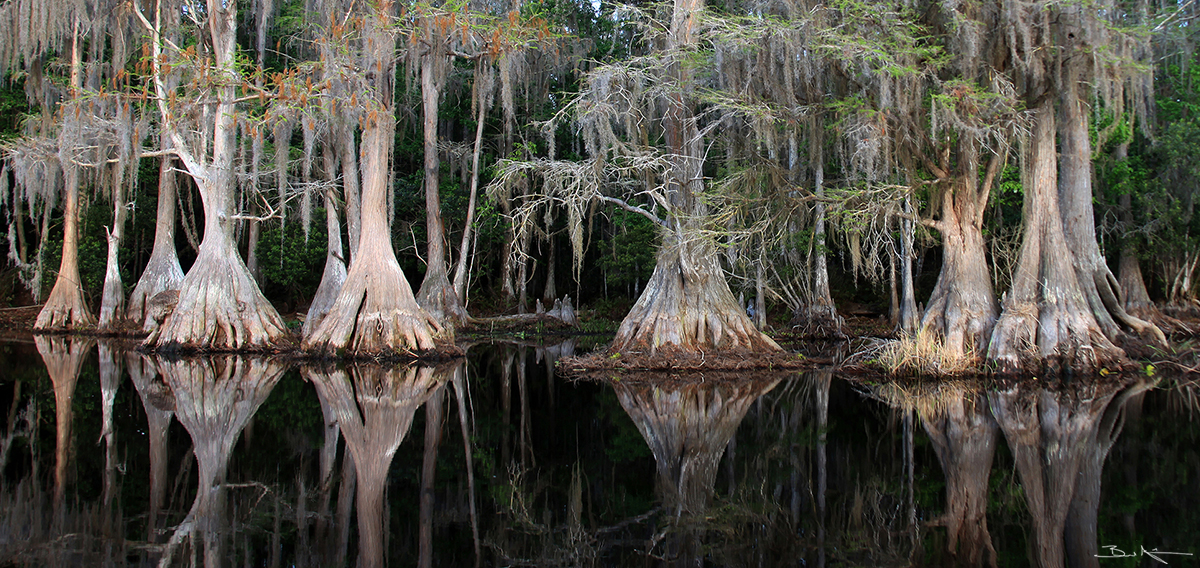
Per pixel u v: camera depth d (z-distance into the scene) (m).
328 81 15.68
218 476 7.34
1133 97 14.90
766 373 15.16
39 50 20.45
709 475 7.70
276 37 24.69
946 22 12.49
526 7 21.16
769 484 7.37
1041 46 12.24
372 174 16.77
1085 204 15.35
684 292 15.95
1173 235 20.58
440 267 24.41
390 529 5.98
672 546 5.68
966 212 14.36
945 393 12.46
